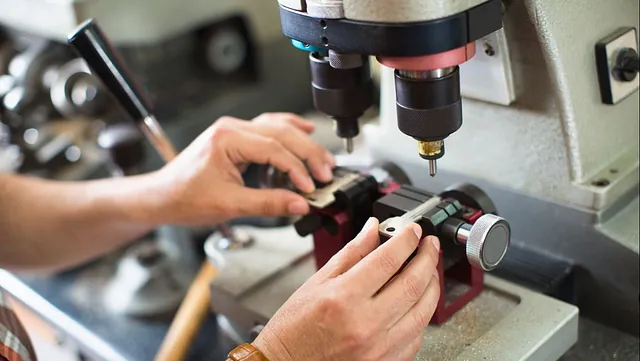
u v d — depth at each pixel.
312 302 0.66
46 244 1.07
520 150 0.85
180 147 1.36
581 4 0.76
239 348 0.68
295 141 0.92
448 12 0.60
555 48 0.75
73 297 1.16
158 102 1.39
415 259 0.70
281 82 1.54
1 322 0.88
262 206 0.89
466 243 0.73
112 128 1.21
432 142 0.70
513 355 0.73
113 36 1.22
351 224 0.84
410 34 0.60
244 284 0.90
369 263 0.67
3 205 1.07
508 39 0.79
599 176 0.83
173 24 1.28
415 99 0.66
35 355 0.93
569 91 0.78
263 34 1.48
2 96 1.35
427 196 0.80
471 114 0.88
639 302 0.81
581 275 0.85
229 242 0.99
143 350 1.02
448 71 0.65
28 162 1.41
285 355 0.66
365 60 0.81
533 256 0.88
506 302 0.81
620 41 0.80
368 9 0.61
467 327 0.78
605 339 0.84
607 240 0.81
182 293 1.12
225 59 1.48
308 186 0.86
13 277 1.19
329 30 0.65
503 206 0.89
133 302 1.11
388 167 0.96
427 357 0.74
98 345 1.05
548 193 0.85
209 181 0.92
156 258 1.15
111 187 1.04
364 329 0.64
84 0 1.16
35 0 1.22
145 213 0.98
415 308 0.68
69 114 1.34
